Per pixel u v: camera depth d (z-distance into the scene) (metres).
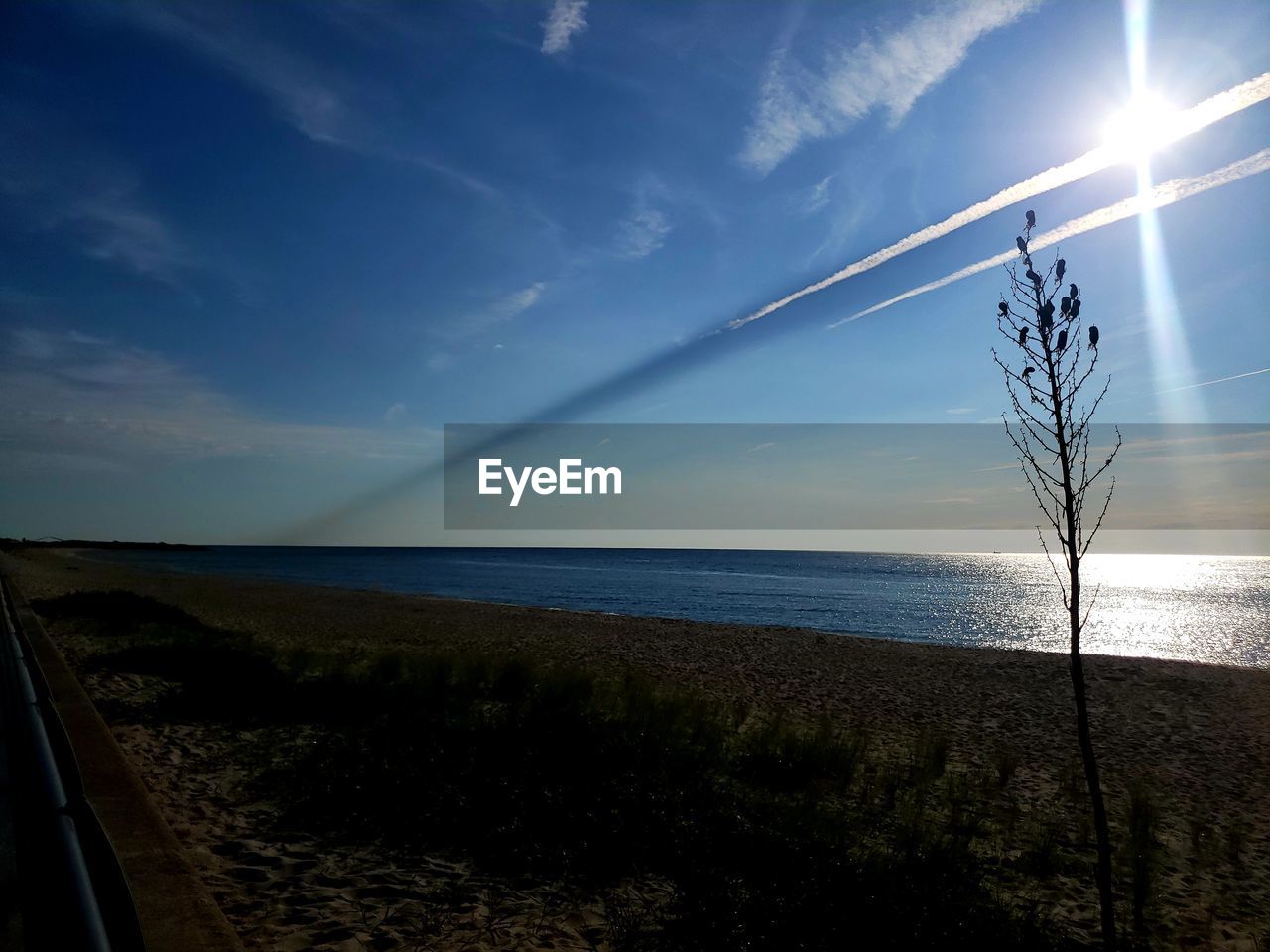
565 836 4.70
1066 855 5.62
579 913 3.81
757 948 3.49
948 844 5.27
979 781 7.71
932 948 3.66
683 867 4.30
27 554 76.19
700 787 5.85
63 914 2.16
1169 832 6.61
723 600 45.03
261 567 90.44
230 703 7.98
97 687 8.84
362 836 4.65
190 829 4.61
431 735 6.61
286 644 16.52
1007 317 3.66
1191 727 11.76
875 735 10.07
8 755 4.09
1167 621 35.56
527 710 7.97
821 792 6.55
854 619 35.06
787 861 4.40
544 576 74.75
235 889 3.82
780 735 8.23
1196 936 4.44
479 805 5.04
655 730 7.55
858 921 3.76
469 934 3.50
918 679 15.36
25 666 6.88
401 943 3.37
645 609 38.59
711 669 15.56
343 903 3.73
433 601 34.06
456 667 11.16
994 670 16.75
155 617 18.14
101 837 3.21
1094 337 3.44
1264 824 7.05
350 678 9.46
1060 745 10.18
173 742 6.69
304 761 5.81
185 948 2.85
